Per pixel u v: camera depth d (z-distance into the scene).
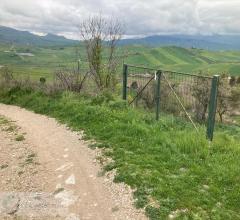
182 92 14.34
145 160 8.77
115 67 18.89
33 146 10.83
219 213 6.55
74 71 19.17
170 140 10.30
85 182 8.07
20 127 13.33
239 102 32.44
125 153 9.37
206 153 9.48
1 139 11.82
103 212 6.81
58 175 8.53
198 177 8.01
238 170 8.47
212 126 11.02
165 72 12.96
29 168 9.04
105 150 9.84
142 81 15.37
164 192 7.16
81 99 16.39
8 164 9.45
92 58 18.80
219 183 7.79
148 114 13.64
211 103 10.95
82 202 7.21
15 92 21.12
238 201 7.06
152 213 6.53
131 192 7.32
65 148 10.45
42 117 15.26
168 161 8.86
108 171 8.43
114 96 15.85
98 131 11.52
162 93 14.60
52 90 18.64
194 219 6.32
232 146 10.37
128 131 11.03
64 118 14.28
